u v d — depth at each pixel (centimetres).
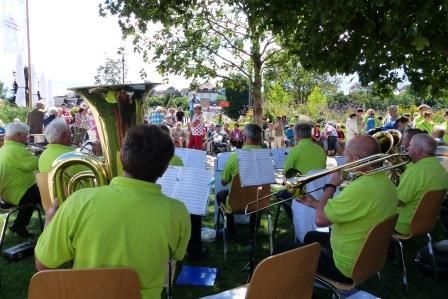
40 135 845
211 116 2066
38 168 412
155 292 168
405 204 334
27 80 1145
